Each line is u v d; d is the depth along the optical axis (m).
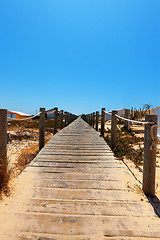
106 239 1.49
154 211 1.93
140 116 11.59
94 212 1.88
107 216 1.82
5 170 2.44
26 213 1.83
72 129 10.21
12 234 1.51
